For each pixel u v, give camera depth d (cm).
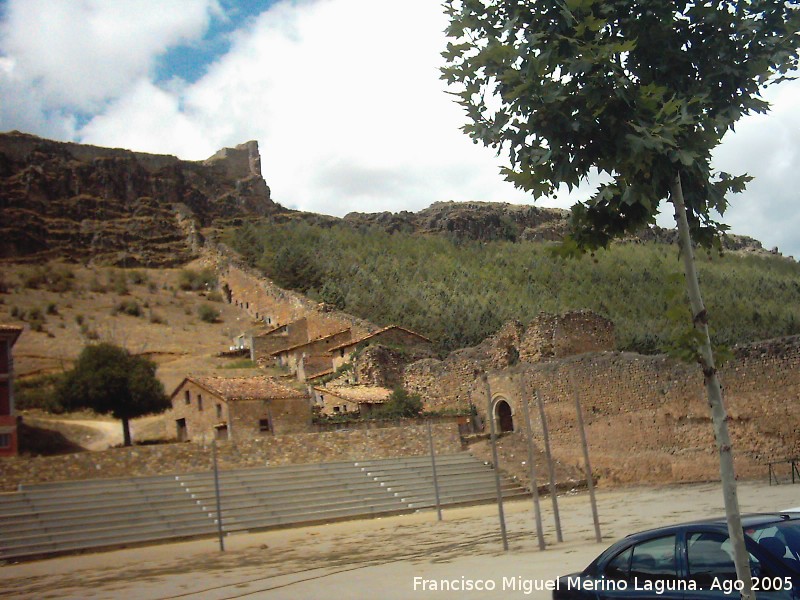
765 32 991
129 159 18275
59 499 4084
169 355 9875
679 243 932
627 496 4312
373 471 5125
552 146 925
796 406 4222
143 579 2675
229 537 3994
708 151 920
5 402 5747
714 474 4578
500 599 1633
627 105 906
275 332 9556
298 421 5853
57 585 2688
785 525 1008
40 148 17650
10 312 11269
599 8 954
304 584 2228
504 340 6359
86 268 14612
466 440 5822
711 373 895
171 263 15125
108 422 7375
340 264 12175
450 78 988
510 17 966
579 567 1955
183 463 4772
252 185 19862
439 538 3181
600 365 5325
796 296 11519
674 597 986
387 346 7362
